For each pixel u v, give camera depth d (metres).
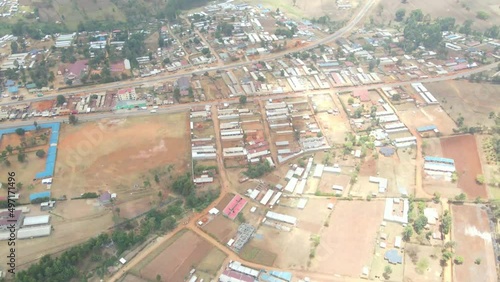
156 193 167.38
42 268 130.50
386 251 141.88
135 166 180.00
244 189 169.62
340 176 175.12
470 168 178.62
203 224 153.12
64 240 145.38
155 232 150.00
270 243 145.75
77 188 167.88
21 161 180.75
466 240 145.88
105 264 136.50
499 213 154.00
